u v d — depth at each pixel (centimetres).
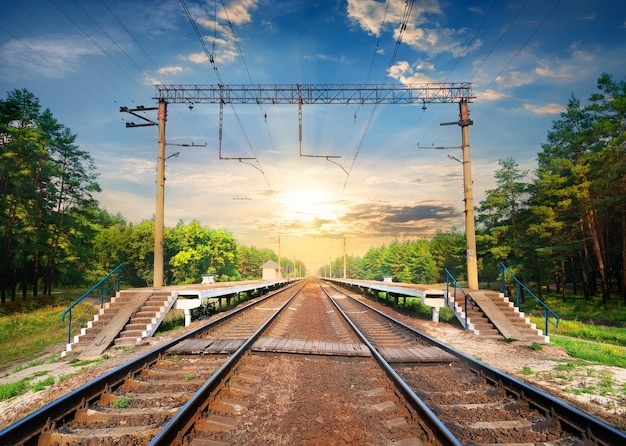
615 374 754
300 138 1962
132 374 630
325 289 4244
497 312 1322
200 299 1391
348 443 418
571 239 3102
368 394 575
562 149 3278
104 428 439
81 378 689
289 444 414
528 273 3045
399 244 10044
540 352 998
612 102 2741
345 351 825
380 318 1562
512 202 3225
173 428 397
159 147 1775
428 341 991
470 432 441
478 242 3341
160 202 1734
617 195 2609
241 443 413
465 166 1733
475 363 709
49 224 2912
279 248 8481
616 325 1995
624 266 2841
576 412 448
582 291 3997
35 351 1227
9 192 2566
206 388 511
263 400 552
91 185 3133
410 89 1855
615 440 402
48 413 437
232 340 945
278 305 2050
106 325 1119
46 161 2759
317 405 532
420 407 469
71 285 4438
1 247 2614
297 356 827
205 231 5762
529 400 532
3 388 689
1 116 2550
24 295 2788
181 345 869
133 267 5184
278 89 1919
